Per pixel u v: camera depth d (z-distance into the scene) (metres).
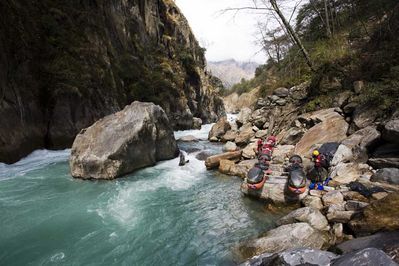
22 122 12.50
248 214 6.42
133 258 4.96
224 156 10.36
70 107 15.28
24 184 8.72
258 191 6.99
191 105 40.50
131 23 31.66
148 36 36.06
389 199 4.34
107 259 4.93
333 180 6.48
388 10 10.48
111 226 6.06
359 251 3.20
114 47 25.39
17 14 14.06
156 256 5.01
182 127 31.27
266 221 6.01
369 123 8.07
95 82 18.31
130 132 9.79
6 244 5.36
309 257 3.65
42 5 17.36
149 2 37.31
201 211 6.76
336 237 4.73
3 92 11.62
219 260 4.81
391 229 4.11
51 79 15.02
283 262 3.67
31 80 13.79
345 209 5.20
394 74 7.99
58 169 10.48
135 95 24.67
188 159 11.77
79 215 6.57
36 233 5.75
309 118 10.51
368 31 11.98
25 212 6.70
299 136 10.52
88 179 9.24
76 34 19.45
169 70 34.50
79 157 9.36
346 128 8.73
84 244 5.37
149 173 9.87
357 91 9.46
